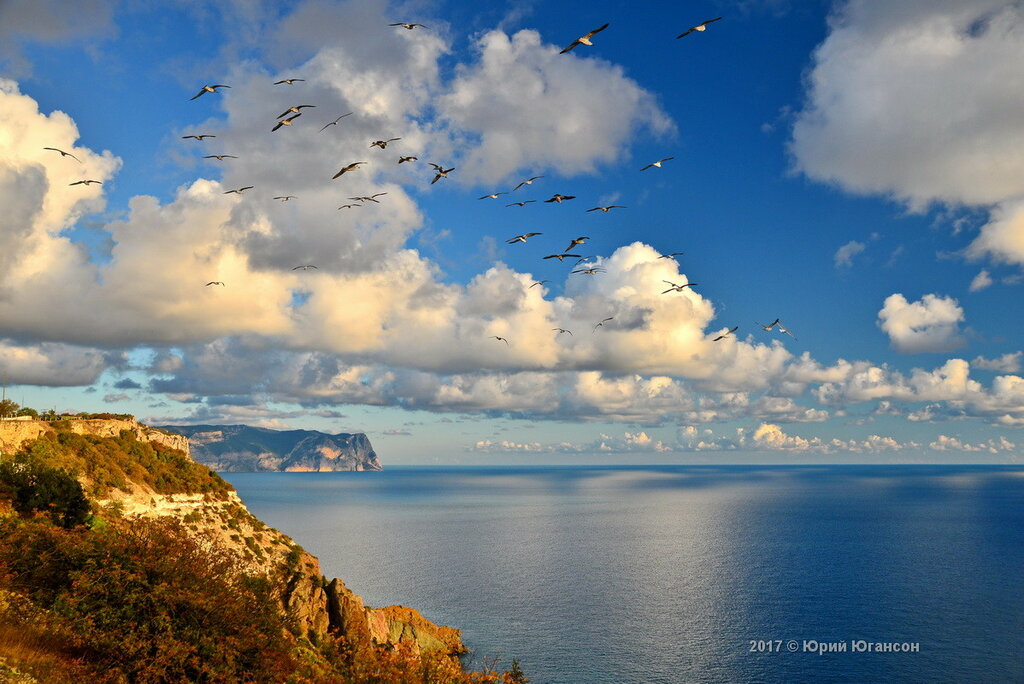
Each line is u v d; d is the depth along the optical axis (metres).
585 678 82.19
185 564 31.73
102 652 25.59
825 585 135.75
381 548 188.00
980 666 87.56
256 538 67.19
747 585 135.50
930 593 128.75
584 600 121.19
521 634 99.69
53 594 27.78
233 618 30.14
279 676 30.88
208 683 27.03
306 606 61.28
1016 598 124.56
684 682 81.38
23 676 20.25
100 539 31.22
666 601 120.81
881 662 88.81
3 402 61.16
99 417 69.31
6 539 30.09
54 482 45.72
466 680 36.97
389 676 35.59
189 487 67.56
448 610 113.56
